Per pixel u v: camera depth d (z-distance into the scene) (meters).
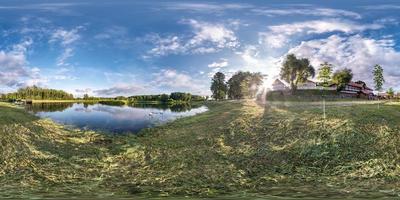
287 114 57.31
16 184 30.36
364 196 28.27
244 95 165.38
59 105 129.88
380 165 36.38
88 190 29.12
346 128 44.81
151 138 49.97
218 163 37.31
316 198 27.66
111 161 38.22
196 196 28.00
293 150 40.53
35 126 50.88
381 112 53.16
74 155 39.69
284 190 29.97
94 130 56.53
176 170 35.12
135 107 124.06
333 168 36.38
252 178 33.38
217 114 68.19
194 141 46.22
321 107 62.75
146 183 31.22
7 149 39.00
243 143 44.38
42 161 36.81
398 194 28.77
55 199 26.66
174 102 176.38
